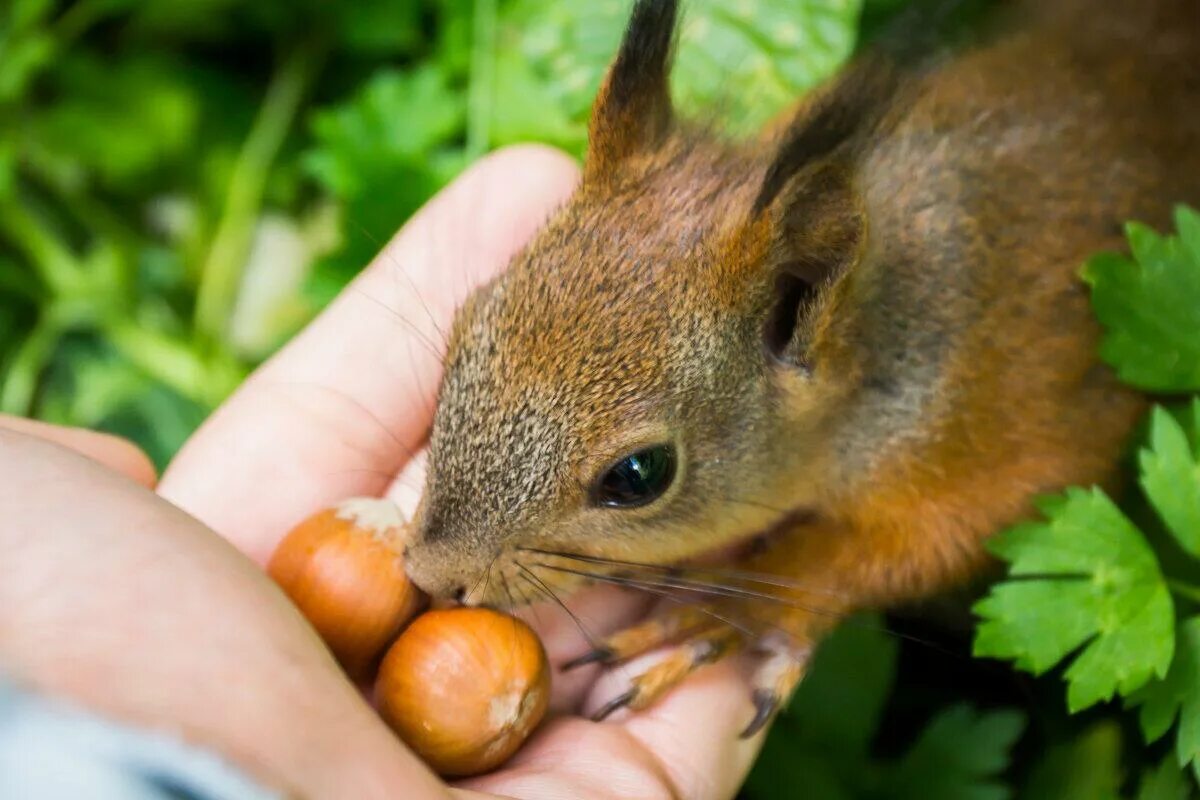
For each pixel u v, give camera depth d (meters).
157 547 0.29
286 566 0.33
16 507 0.29
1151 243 0.34
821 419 0.33
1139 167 0.35
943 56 0.34
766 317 0.32
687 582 0.33
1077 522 0.33
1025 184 0.34
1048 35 0.37
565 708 0.34
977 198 0.34
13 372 0.42
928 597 0.35
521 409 0.32
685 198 0.32
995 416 0.34
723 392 0.32
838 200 0.32
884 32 0.32
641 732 0.33
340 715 0.28
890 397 0.34
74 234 0.44
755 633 0.34
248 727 0.28
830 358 0.33
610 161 0.33
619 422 0.32
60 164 0.43
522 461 0.32
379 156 0.39
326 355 0.36
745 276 0.32
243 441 0.35
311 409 0.35
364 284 0.36
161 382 0.42
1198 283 0.34
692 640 0.34
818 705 0.36
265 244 0.43
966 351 0.34
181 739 0.27
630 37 0.33
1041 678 0.36
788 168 0.31
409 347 0.36
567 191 0.36
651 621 0.34
